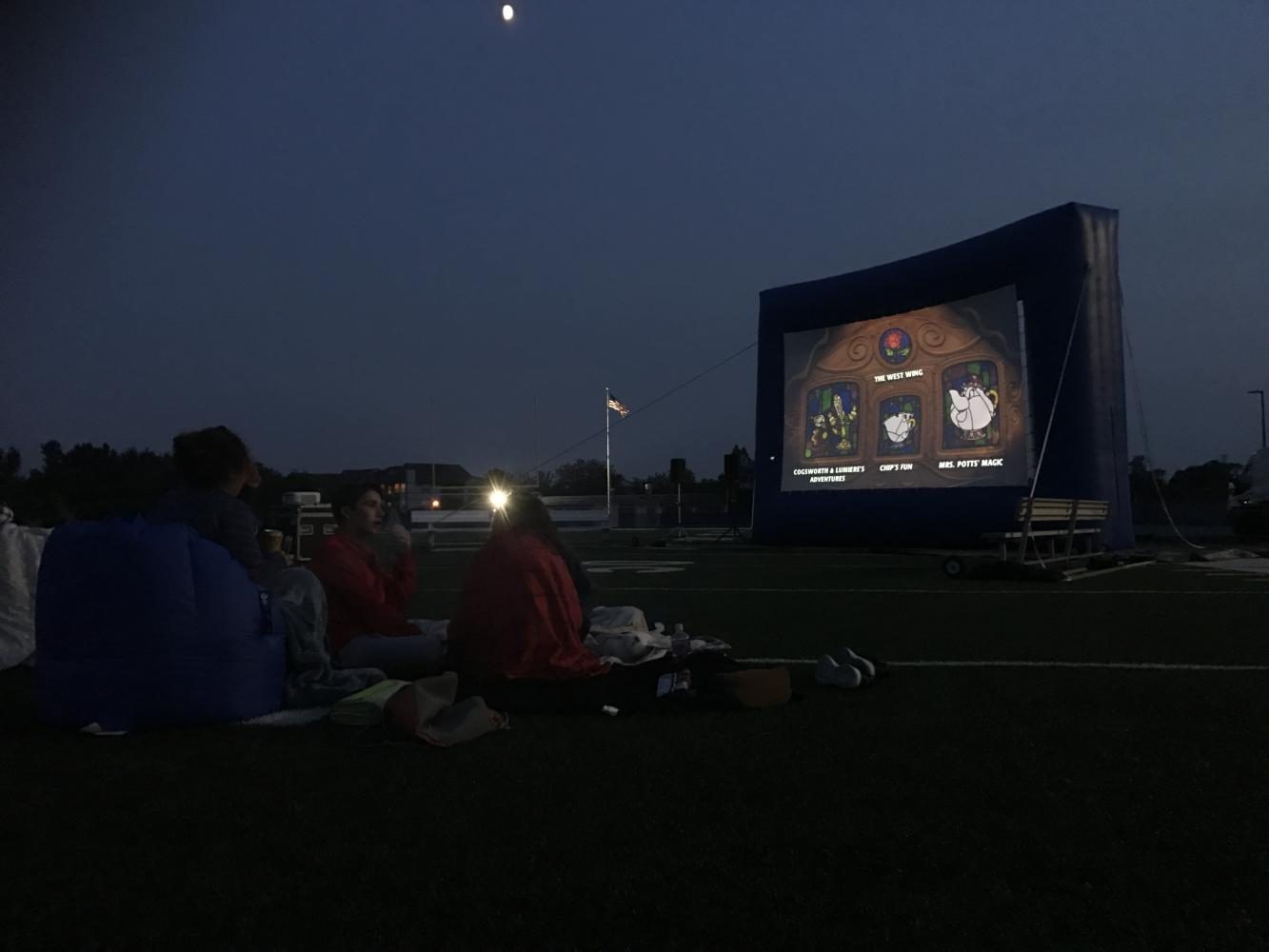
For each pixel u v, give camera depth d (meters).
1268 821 2.96
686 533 30.77
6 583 5.99
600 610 6.48
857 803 3.16
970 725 4.21
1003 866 2.62
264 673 4.47
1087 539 16.62
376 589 5.46
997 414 17.86
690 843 2.80
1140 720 4.30
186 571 4.25
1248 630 7.30
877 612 8.73
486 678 4.83
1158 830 2.88
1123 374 17.56
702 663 5.10
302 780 3.46
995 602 9.61
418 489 42.88
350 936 2.25
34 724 4.37
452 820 3.03
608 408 30.08
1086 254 17.08
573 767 3.59
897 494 19.12
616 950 2.17
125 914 2.38
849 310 20.52
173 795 3.29
